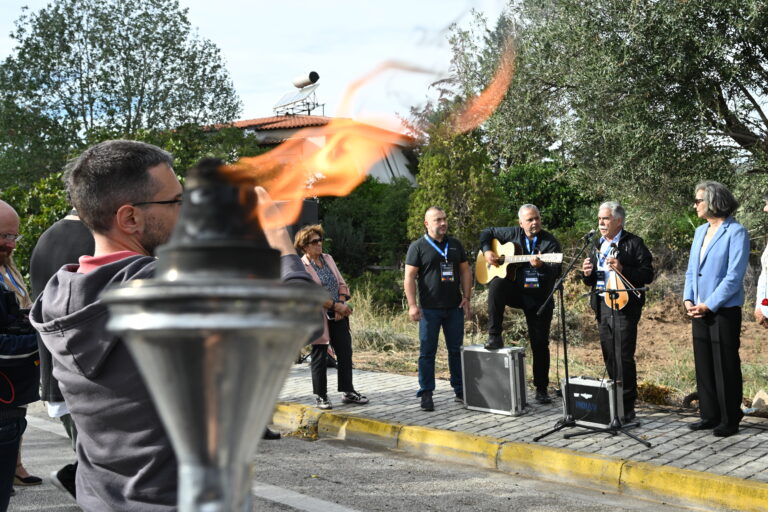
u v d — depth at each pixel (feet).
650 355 30.86
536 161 39.32
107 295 1.83
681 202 37.42
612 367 19.57
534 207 22.44
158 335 1.77
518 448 17.08
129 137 52.65
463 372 21.61
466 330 36.76
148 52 95.04
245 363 1.83
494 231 22.76
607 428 17.95
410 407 22.08
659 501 14.76
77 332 4.29
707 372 18.17
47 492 14.96
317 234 22.18
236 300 1.75
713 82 33.83
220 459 1.95
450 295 21.83
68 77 94.32
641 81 33.96
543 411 21.16
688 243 44.52
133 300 1.78
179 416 1.89
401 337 36.17
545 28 34.94
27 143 91.61
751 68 33.68
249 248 1.93
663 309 39.70
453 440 18.25
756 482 13.99
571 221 65.67
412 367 30.09
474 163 48.93
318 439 20.74
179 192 4.72
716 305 17.49
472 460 17.78
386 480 16.25
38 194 34.78
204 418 1.89
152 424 4.33
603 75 33.91
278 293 1.78
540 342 21.99
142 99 95.76
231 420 1.90
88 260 4.61
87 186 4.57
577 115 36.63
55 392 8.46
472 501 14.70
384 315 43.86
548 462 16.47
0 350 7.81
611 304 18.99
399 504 14.46
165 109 95.61
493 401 20.93
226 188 1.98
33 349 8.06
